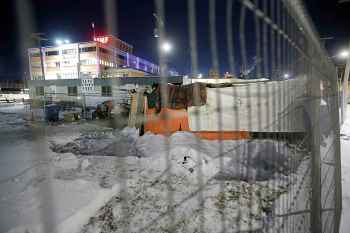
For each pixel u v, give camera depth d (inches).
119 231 115.5
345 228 116.0
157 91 283.6
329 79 139.6
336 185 117.6
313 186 80.2
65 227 112.2
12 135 350.0
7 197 142.8
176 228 113.1
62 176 179.3
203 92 254.5
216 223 112.2
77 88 694.5
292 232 66.3
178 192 147.6
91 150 265.7
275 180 76.3
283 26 54.1
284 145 68.1
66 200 139.4
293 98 71.3
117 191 153.7
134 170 188.1
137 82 472.4
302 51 73.0
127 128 320.8
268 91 53.5
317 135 90.1
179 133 259.1
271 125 56.9
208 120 258.2
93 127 405.7
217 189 139.2
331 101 134.4
